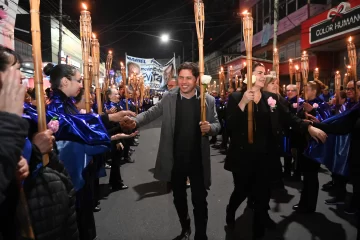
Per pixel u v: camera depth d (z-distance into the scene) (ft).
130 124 8.77
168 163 9.36
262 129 9.48
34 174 4.88
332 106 19.39
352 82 16.06
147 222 11.99
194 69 9.14
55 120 6.17
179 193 9.56
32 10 4.84
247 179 9.96
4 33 17.87
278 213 12.55
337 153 11.45
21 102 3.84
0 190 3.43
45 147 4.93
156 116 9.71
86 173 8.24
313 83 15.20
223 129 26.66
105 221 12.14
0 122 3.54
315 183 12.22
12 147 3.52
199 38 8.62
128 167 21.59
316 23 40.27
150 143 33.17
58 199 5.22
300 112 14.94
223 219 12.11
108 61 17.07
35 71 4.91
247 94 8.52
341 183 13.26
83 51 8.36
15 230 4.46
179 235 10.55
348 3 34.06
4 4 17.70
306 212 12.41
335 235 10.54
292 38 54.03
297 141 14.35
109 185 17.17
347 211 12.39
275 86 13.25
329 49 42.73
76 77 7.85
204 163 9.26
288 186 16.31
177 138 9.30
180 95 9.51
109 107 19.99
